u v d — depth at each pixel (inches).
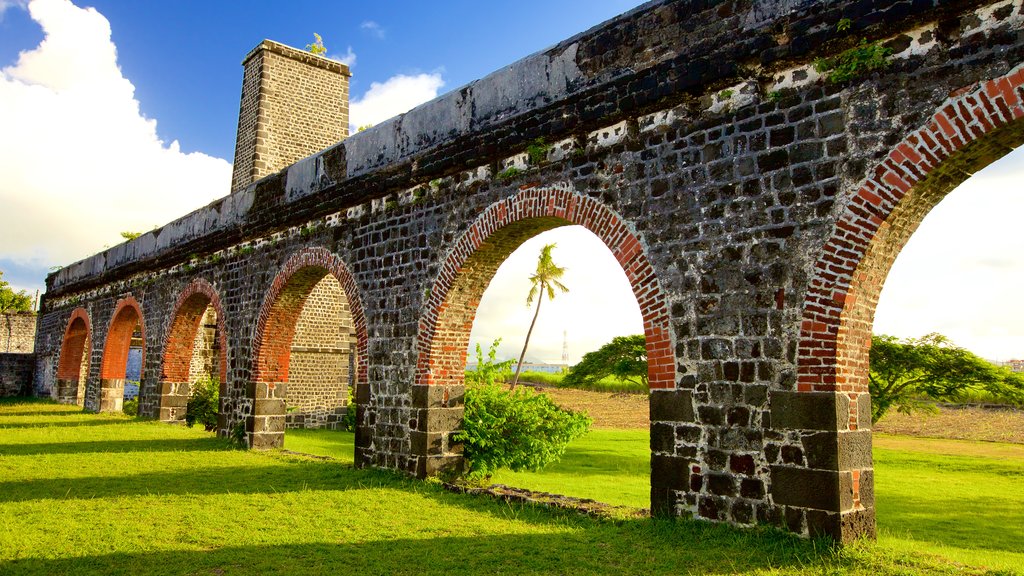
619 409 1489.9
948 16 224.4
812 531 230.7
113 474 392.2
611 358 1045.8
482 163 374.6
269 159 798.5
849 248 237.5
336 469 416.5
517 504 320.5
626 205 304.2
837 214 241.6
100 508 301.9
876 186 234.2
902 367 796.0
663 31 300.0
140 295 769.6
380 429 415.8
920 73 229.3
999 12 215.0
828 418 231.9
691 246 279.6
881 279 248.8
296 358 838.5
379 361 423.2
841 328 236.2
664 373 282.2
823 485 229.9
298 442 681.0
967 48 220.2
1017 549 341.1
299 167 516.7
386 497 335.0
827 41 246.4
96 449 498.0
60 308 1027.3
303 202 498.3
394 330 414.9
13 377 1127.0
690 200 282.4
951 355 773.9
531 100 351.6
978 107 215.8
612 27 319.9
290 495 337.7
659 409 281.4
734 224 267.9
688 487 267.9
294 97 832.3
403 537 260.7
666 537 249.6
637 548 239.0
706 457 263.6
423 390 386.0
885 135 234.5
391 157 434.0
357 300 446.0
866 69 239.9
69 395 1000.9
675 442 274.4
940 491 552.4
